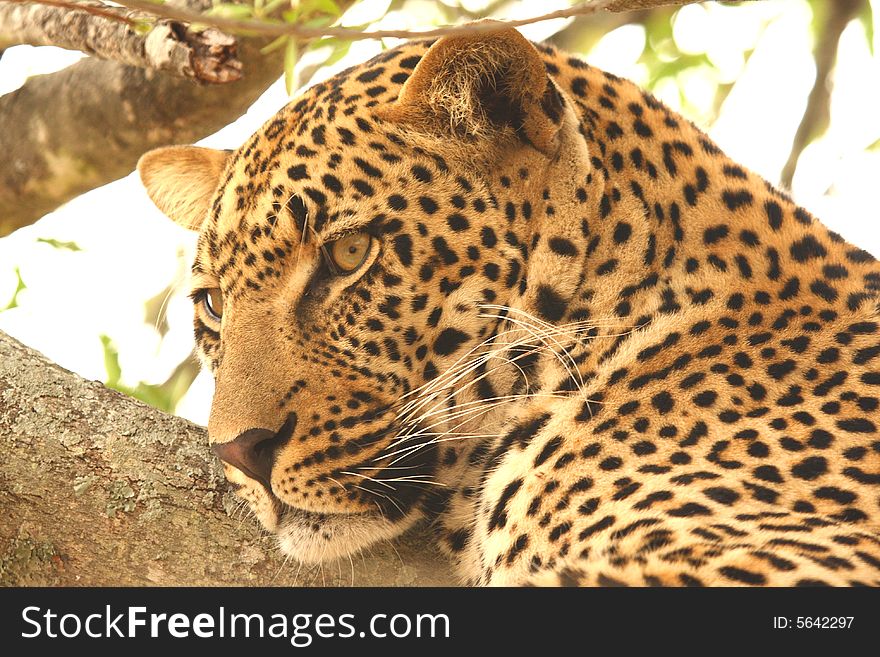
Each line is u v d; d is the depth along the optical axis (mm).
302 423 8305
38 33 7609
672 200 8477
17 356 8586
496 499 8266
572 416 8156
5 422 8250
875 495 7371
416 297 8312
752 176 8812
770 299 8227
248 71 11031
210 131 11930
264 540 8250
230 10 6633
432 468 8586
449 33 6258
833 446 7582
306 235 8312
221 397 8305
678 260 8359
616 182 8461
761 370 7957
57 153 12250
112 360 12844
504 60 8188
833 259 8422
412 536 8617
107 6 7305
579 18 14609
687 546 7121
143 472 8227
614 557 7305
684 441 7789
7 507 8047
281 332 8391
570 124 8328
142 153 12133
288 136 8570
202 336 9336
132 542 8047
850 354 7957
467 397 8477
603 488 7746
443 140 8344
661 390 8031
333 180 8289
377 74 8742
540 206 8398
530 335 8383
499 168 8383
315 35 6219
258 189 8492
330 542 8328
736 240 8398
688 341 8156
